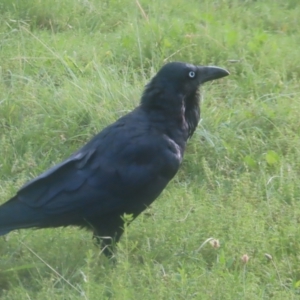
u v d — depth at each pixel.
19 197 8.62
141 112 9.31
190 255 8.88
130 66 13.42
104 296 8.09
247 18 15.86
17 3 15.58
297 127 11.59
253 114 11.83
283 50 14.06
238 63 13.45
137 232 9.31
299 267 8.71
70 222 8.85
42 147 11.25
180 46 13.92
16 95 12.22
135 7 15.95
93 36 14.77
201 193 10.27
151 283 8.18
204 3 16.62
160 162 8.98
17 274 8.66
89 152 8.90
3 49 13.75
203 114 11.70
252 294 8.00
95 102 11.88
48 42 14.13
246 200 9.95
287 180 10.39
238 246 8.90
